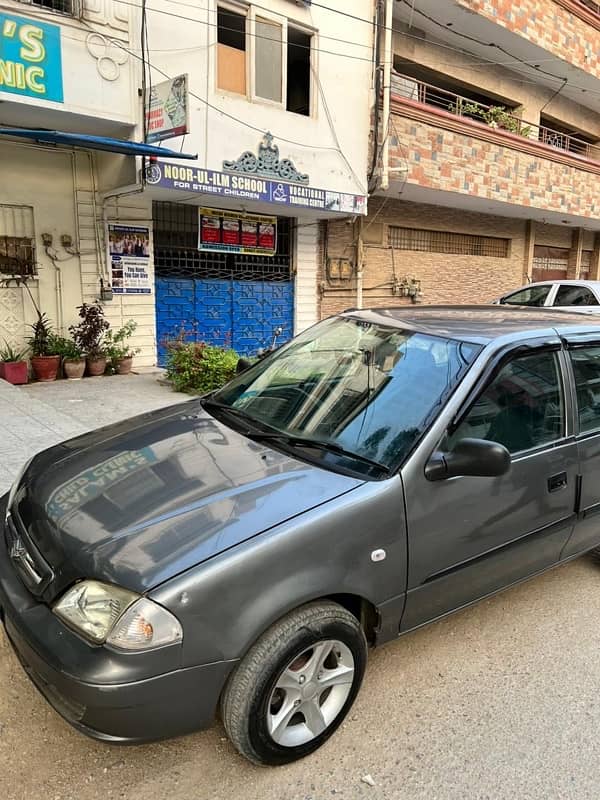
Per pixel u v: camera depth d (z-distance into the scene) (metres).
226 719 2.14
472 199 12.95
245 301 11.60
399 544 2.46
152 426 3.14
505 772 2.30
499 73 14.77
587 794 2.22
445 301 14.93
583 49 14.73
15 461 4.84
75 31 7.32
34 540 2.36
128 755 2.32
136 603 1.96
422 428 2.63
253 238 11.24
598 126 18.50
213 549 2.09
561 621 3.31
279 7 9.49
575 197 15.05
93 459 2.80
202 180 8.85
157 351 10.50
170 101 7.55
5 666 2.76
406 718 2.56
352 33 10.46
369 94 10.89
